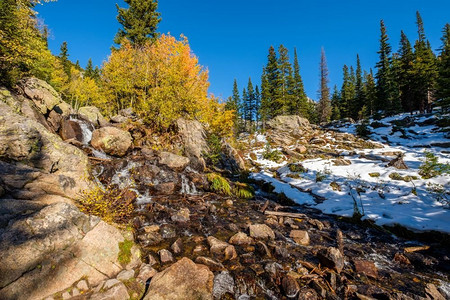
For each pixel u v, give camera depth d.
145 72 24.33
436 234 8.12
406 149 22.41
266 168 22.02
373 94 46.28
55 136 9.92
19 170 6.77
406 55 43.81
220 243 6.66
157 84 23.09
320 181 16.03
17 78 15.02
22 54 14.78
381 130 32.31
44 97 16.44
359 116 48.66
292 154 25.61
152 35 30.58
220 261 5.87
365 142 27.36
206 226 8.40
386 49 45.12
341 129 39.06
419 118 33.31
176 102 20.72
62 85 38.12
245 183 16.03
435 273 6.03
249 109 71.00
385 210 10.52
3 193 5.43
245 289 4.84
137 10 29.61
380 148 24.62
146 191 11.81
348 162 19.62
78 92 36.31
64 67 50.19
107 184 10.77
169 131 20.92
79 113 20.72
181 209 9.47
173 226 7.93
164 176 13.54
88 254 4.48
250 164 23.41
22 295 3.49
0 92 12.68
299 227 9.39
